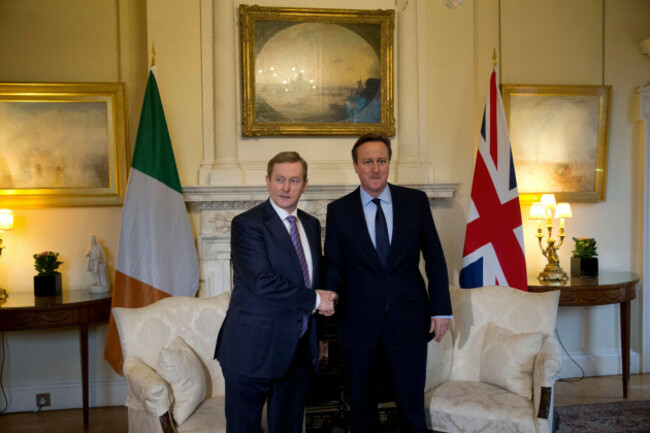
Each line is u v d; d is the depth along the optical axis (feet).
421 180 14.06
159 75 13.37
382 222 9.49
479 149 13.53
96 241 14.11
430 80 14.42
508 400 9.45
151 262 12.53
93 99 14.21
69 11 14.32
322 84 14.02
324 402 11.75
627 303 14.78
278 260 8.48
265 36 13.76
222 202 13.21
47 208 14.30
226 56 13.46
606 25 16.47
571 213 15.83
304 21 13.89
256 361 8.23
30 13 14.19
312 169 13.97
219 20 13.43
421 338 9.26
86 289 14.42
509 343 10.07
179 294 12.70
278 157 8.61
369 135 9.49
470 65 14.55
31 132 14.06
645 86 16.38
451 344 10.83
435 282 9.40
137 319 9.75
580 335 16.60
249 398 8.34
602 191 16.33
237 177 13.37
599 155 16.26
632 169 16.66
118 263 12.42
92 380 14.46
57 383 14.37
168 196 12.74
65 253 14.42
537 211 15.02
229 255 13.35
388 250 9.39
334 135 14.10
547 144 16.07
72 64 14.37
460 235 14.46
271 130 13.76
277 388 8.61
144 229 12.57
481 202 13.33
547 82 16.26
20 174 14.06
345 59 14.07
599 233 16.62
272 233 8.53
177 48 13.43
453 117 14.51
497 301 10.97
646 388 15.17
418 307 9.33
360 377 9.25
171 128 13.42
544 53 16.25
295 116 13.93
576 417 12.84
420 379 9.28
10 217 13.39
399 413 9.34
